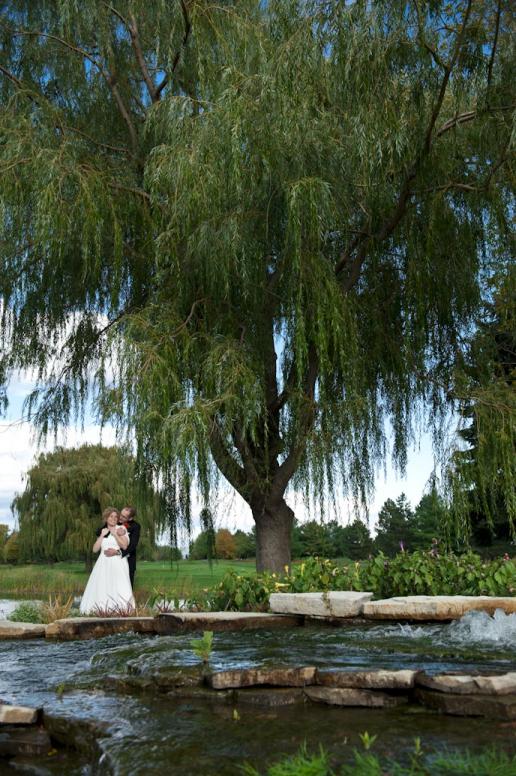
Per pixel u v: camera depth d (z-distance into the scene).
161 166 10.04
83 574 31.72
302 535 32.84
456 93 10.17
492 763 2.44
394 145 10.29
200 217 9.73
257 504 12.10
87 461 32.22
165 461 9.64
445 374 12.16
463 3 9.80
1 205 9.98
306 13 9.97
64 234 10.04
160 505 10.74
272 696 3.65
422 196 11.39
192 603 8.70
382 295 12.20
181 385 10.17
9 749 3.36
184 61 12.09
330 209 9.67
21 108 11.45
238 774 2.56
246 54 10.55
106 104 12.81
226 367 9.84
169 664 4.35
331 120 10.06
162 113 10.98
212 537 10.78
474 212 11.48
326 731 3.09
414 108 10.41
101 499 30.86
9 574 28.83
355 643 5.07
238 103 9.55
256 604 8.00
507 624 5.59
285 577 8.48
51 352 12.95
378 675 3.74
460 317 12.25
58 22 12.41
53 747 3.42
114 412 9.48
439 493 10.61
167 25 11.91
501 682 3.44
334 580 8.16
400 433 12.39
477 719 3.23
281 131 9.60
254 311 10.63
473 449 10.82
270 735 3.05
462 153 11.36
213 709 3.55
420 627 5.96
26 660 5.37
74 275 11.84
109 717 3.43
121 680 4.14
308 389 11.27
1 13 12.55
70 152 10.59
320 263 10.08
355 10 9.57
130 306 12.01
